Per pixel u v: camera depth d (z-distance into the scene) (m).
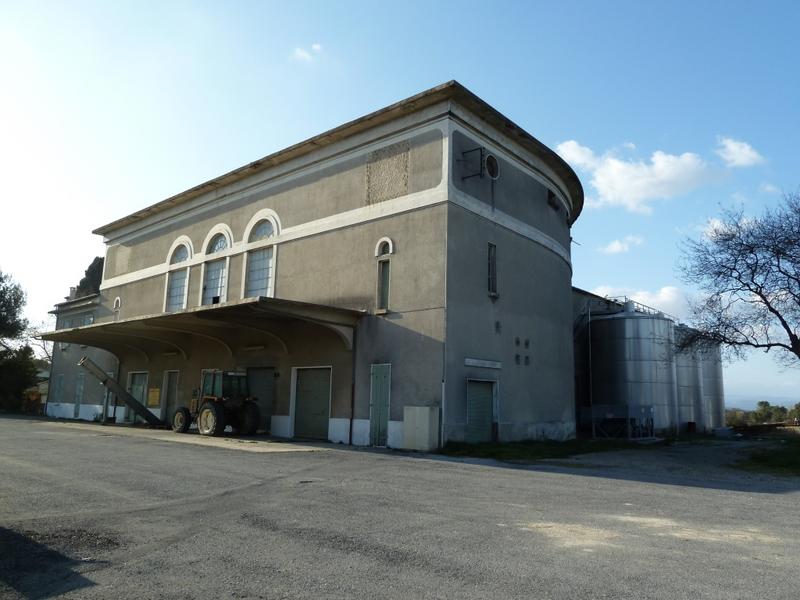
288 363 21.88
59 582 5.06
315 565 5.51
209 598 4.68
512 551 6.04
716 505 9.09
